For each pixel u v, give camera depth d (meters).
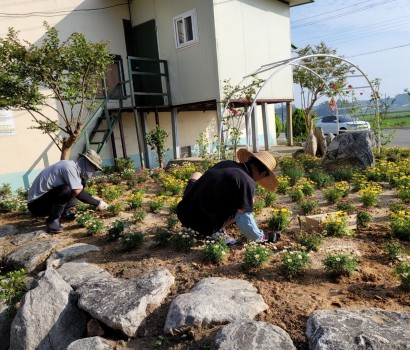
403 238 4.55
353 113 12.33
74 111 11.43
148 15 12.54
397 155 11.16
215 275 3.91
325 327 2.60
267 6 13.02
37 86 8.67
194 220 4.49
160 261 4.42
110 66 12.59
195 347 2.85
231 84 11.46
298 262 3.66
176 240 4.72
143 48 12.91
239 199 4.06
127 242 4.82
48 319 3.53
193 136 14.84
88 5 11.91
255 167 4.36
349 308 3.04
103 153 12.23
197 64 11.48
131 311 3.23
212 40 10.96
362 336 2.46
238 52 11.75
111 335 3.27
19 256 5.18
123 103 12.73
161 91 12.68
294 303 3.20
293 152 13.07
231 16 11.45
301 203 6.16
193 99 11.77
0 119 10.02
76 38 8.56
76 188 5.65
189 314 3.05
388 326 2.64
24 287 4.35
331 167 9.52
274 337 2.66
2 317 4.11
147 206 7.12
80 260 4.68
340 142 9.58
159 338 3.05
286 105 15.81
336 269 3.60
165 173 10.51
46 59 8.13
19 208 7.72
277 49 13.60
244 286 3.48
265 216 5.86
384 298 3.17
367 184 7.41
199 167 10.17
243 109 11.34
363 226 5.08
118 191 8.02
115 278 4.04
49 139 10.91
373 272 3.67
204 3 10.96
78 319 3.62
